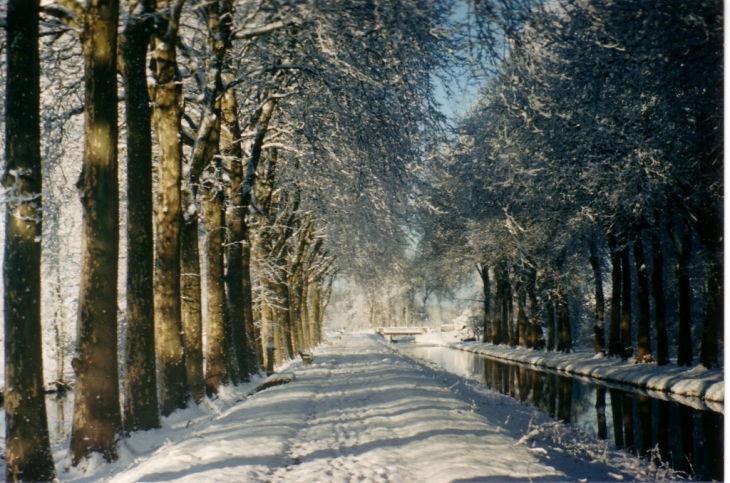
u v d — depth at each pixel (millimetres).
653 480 10641
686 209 22594
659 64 16953
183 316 16812
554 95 19656
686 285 26812
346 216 28984
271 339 27328
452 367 40625
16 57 9297
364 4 14094
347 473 8391
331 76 17172
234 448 9633
